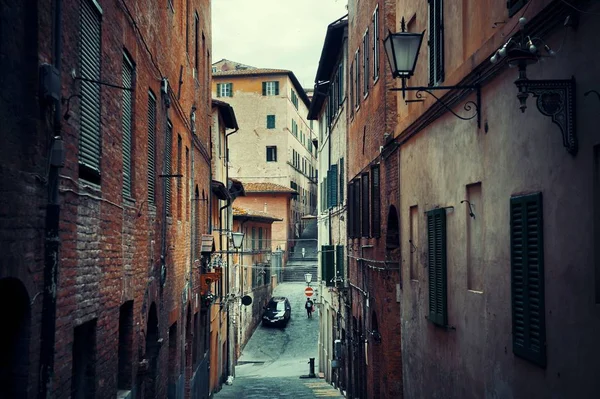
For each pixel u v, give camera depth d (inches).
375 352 759.7
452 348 458.3
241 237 1090.7
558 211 291.3
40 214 262.1
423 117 519.2
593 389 263.4
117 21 393.7
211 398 1085.8
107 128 372.2
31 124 253.0
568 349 284.0
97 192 351.3
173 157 648.4
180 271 708.0
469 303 418.6
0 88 226.7
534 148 315.6
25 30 252.2
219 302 1206.9
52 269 267.7
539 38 301.4
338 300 1141.1
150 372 543.5
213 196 1187.9
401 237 620.1
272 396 1089.4
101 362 361.7
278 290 2313.0
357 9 911.0
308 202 3233.3
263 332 1881.2
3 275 223.0
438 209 478.3
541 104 274.7
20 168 246.4
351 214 946.7
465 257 425.7
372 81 775.1
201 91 920.3
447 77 458.6
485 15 387.2
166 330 599.2
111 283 381.7
